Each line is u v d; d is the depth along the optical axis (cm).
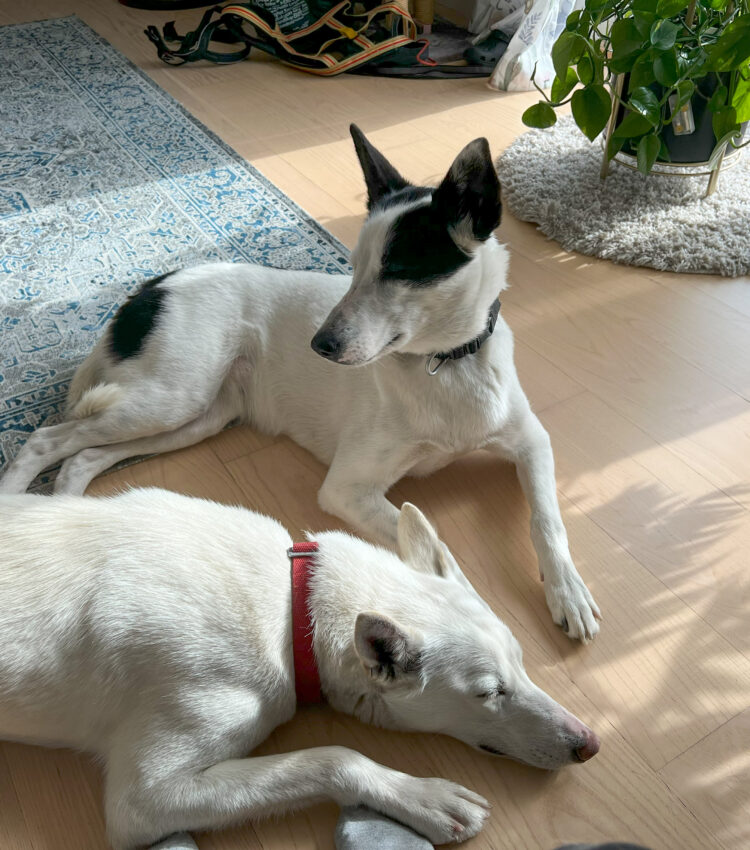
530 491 89
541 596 83
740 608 81
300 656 68
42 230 138
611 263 132
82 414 94
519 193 145
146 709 64
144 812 61
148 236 136
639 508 92
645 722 72
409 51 197
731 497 93
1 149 161
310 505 94
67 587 66
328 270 127
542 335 117
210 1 233
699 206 138
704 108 131
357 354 77
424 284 78
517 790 68
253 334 99
